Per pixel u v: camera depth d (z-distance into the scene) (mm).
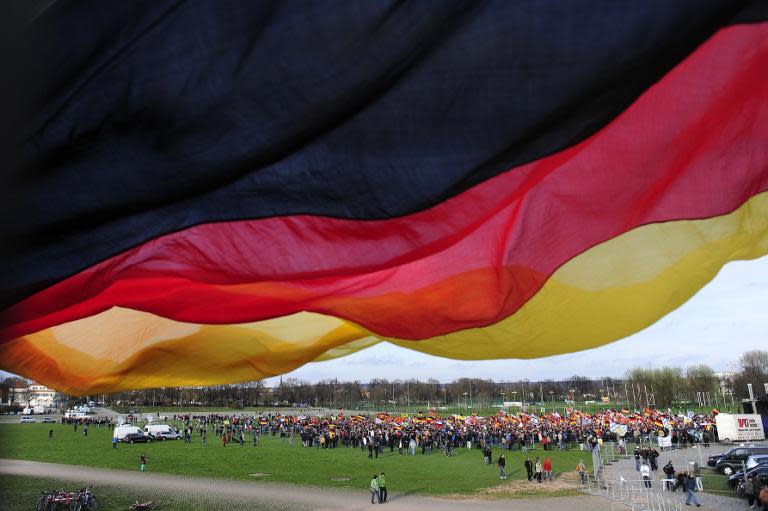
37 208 2281
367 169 2264
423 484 38281
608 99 2135
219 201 2365
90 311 3400
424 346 4180
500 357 4051
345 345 5570
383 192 2295
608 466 46656
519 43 2066
